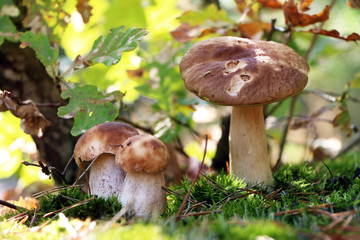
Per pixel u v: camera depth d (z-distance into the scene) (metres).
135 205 0.70
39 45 0.78
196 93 0.74
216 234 0.62
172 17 1.03
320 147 0.95
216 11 0.87
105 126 0.73
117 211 0.70
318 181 0.80
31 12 0.84
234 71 0.73
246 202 0.72
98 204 0.70
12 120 0.92
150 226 0.65
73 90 0.77
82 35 1.02
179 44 0.95
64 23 0.86
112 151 0.72
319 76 1.64
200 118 1.05
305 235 0.62
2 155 0.93
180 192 0.77
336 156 1.01
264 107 0.93
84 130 0.76
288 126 0.98
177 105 0.94
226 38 0.77
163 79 0.94
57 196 0.73
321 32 0.83
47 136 0.86
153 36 1.02
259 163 0.78
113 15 1.00
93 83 0.97
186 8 1.05
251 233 0.63
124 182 0.71
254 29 0.87
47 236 0.67
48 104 0.82
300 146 1.14
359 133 1.06
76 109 0.77
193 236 0.62
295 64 0.74
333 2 0.99
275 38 0.96
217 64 0.74
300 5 0.83
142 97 1.05
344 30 1.16
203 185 0.76
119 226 0.66
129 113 1.00
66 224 0.67
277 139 1.08
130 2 0.99
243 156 0.78
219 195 0.75
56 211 0.70
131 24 1.01
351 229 0.63
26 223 0.72
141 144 0.69
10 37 0.82
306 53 0.94
